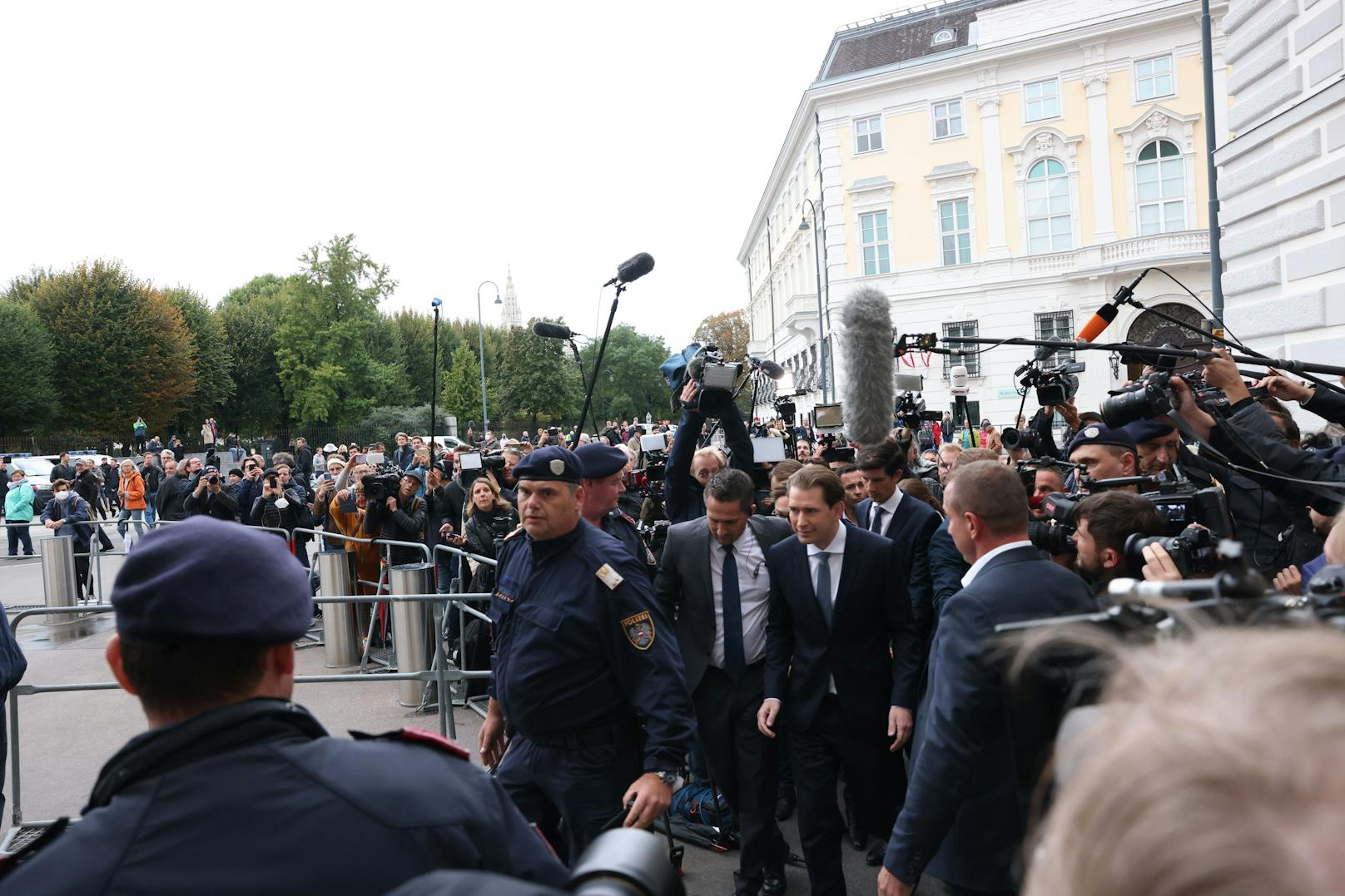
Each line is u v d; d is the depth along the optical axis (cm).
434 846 124
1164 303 2567
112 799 125
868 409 306
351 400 5275
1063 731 78
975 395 2767
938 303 2831
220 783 121
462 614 584
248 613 130
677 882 102
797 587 360
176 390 4291
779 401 956
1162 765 48
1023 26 2684
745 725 378
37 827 427
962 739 229
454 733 504
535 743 307
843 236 2936
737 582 387
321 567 759
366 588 808
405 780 129
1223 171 975
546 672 300
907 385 948
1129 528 250
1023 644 103
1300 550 319
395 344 6044
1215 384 301
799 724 358
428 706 642
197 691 129
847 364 309
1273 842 43
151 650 129
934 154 2820
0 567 1516
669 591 400
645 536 562
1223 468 368
